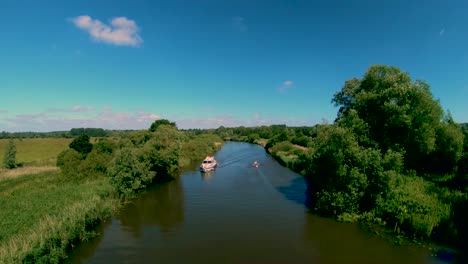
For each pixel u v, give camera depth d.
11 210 26.16
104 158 42.66
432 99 30.53
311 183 39.41
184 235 23.88
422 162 36.25
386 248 20.47
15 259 16.17
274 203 32.72
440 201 23.36
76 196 30.19
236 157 78.69
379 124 30.70
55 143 119.38
